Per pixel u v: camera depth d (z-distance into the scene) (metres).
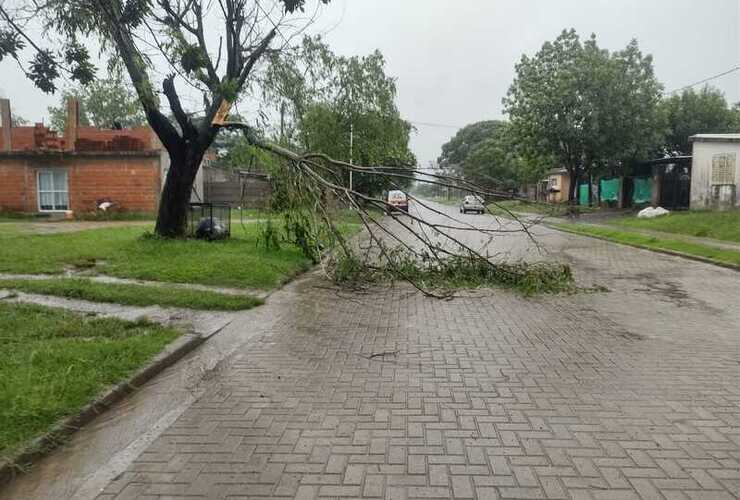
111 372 4.89
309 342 6.38
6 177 25.11
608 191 39.91
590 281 10.98
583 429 3.97
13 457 3.46
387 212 10.70
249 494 3.17
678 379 5.03
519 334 6.71
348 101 25.22
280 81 14.03
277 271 10.71
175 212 13.68
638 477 3.31
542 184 51.69
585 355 5.79
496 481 3.27
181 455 3.65
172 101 12.55
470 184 11.51
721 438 3.82
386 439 3.83
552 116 31.92
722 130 38.25
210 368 5.44
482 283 10.12
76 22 7.52
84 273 9.84
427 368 5.39
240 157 14.50
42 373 4.66
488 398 4.58
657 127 32.84
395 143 26.33
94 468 3.51
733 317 7.68
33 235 14.95
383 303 8.71
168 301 7.94
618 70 30.91
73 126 25.97
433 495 3.13
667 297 9.26
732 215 21.52
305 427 4.04
